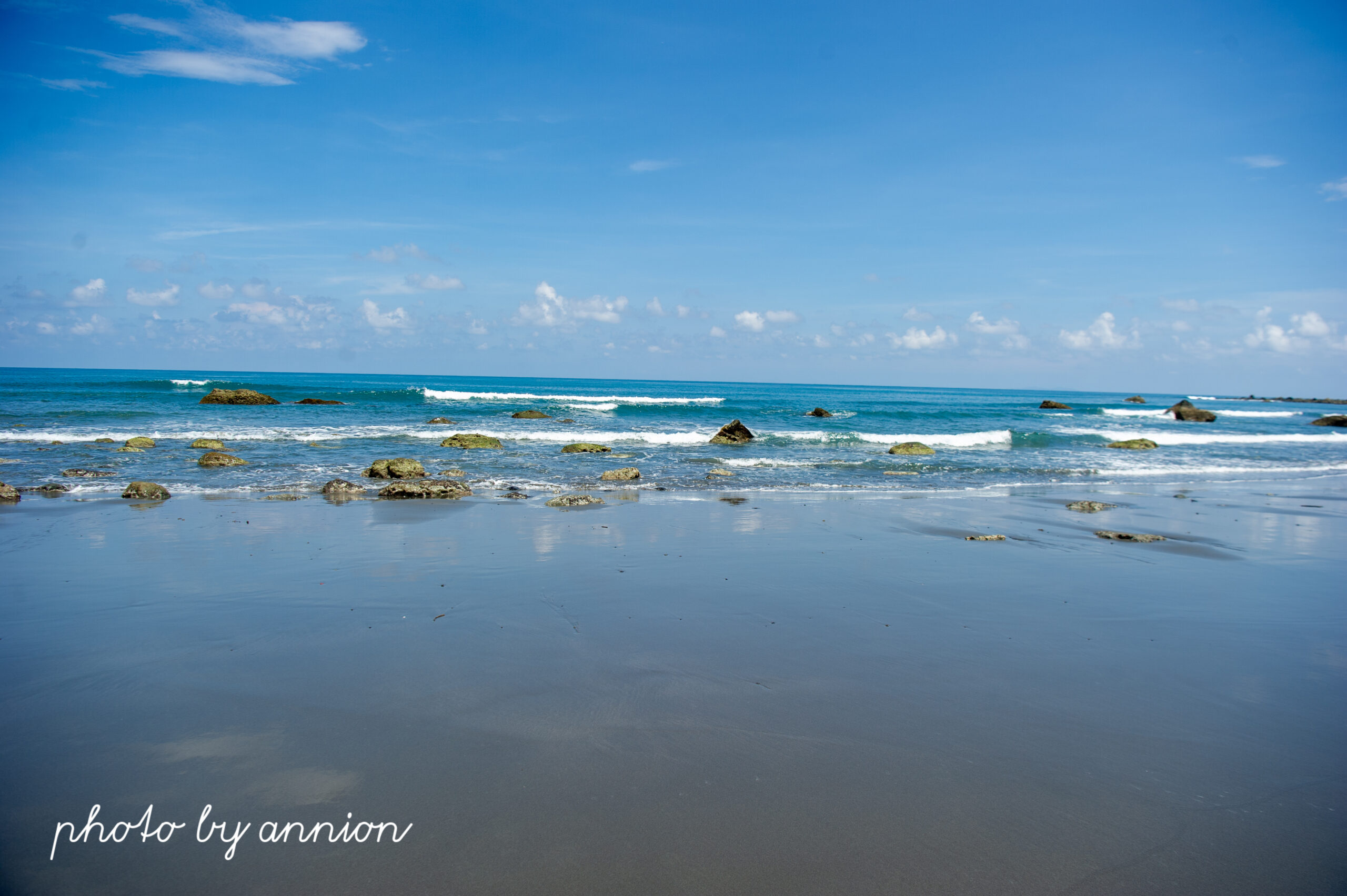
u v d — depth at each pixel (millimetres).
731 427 27375
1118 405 92938
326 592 7469
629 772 4047
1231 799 3896
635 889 3127
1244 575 9180
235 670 5395
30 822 3514
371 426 28328
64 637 6062
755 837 3484
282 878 3170
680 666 5645
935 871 3273
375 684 5164
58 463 17188
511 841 3420
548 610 6992
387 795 3779
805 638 6367
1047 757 4316
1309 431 41938
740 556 9562
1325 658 6141
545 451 22578
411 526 11078
